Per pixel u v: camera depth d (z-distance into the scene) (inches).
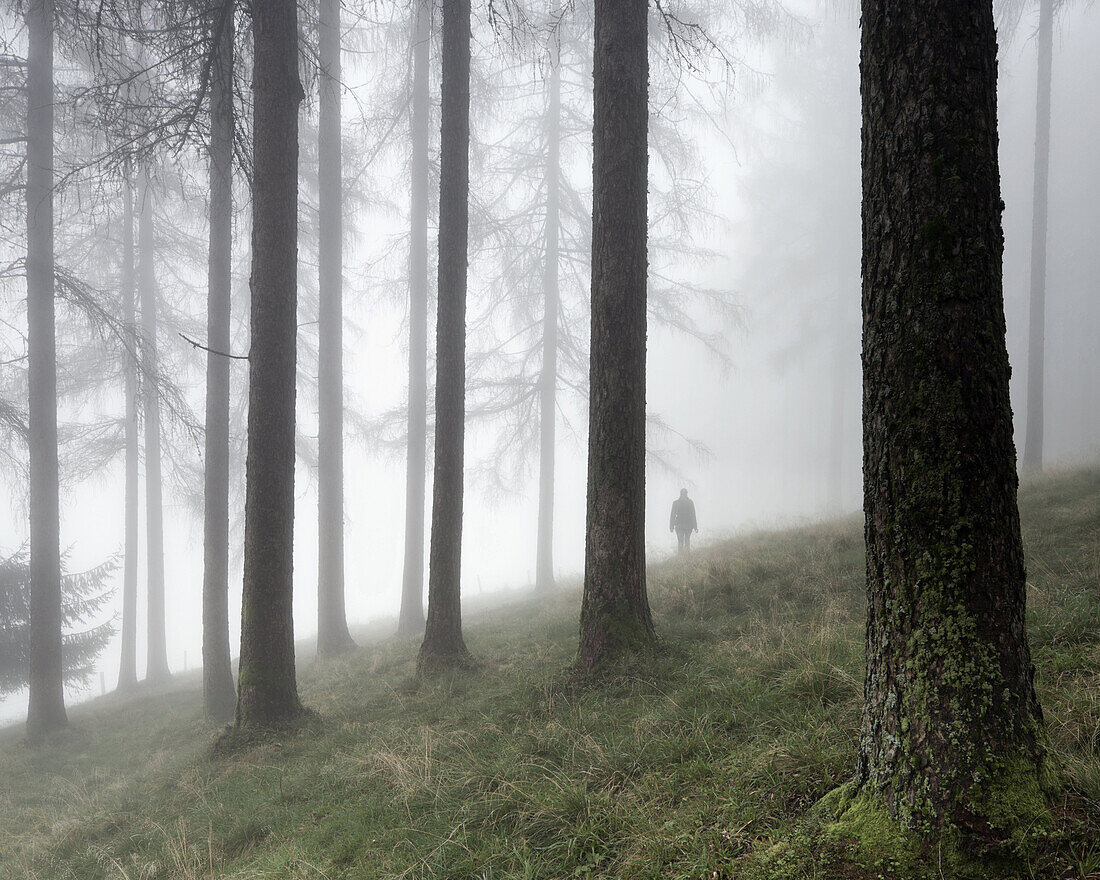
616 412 235.9
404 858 136.5
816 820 101.9
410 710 260.4
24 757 392.8
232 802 211.6
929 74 90.7
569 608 395.2
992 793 83.7
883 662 96.6
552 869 119.9
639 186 242.5
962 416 88.4
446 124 329.7
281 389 288.8
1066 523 283.4
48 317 445.1
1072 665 143.1
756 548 397.7
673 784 136.0
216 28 317.1
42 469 440.1
